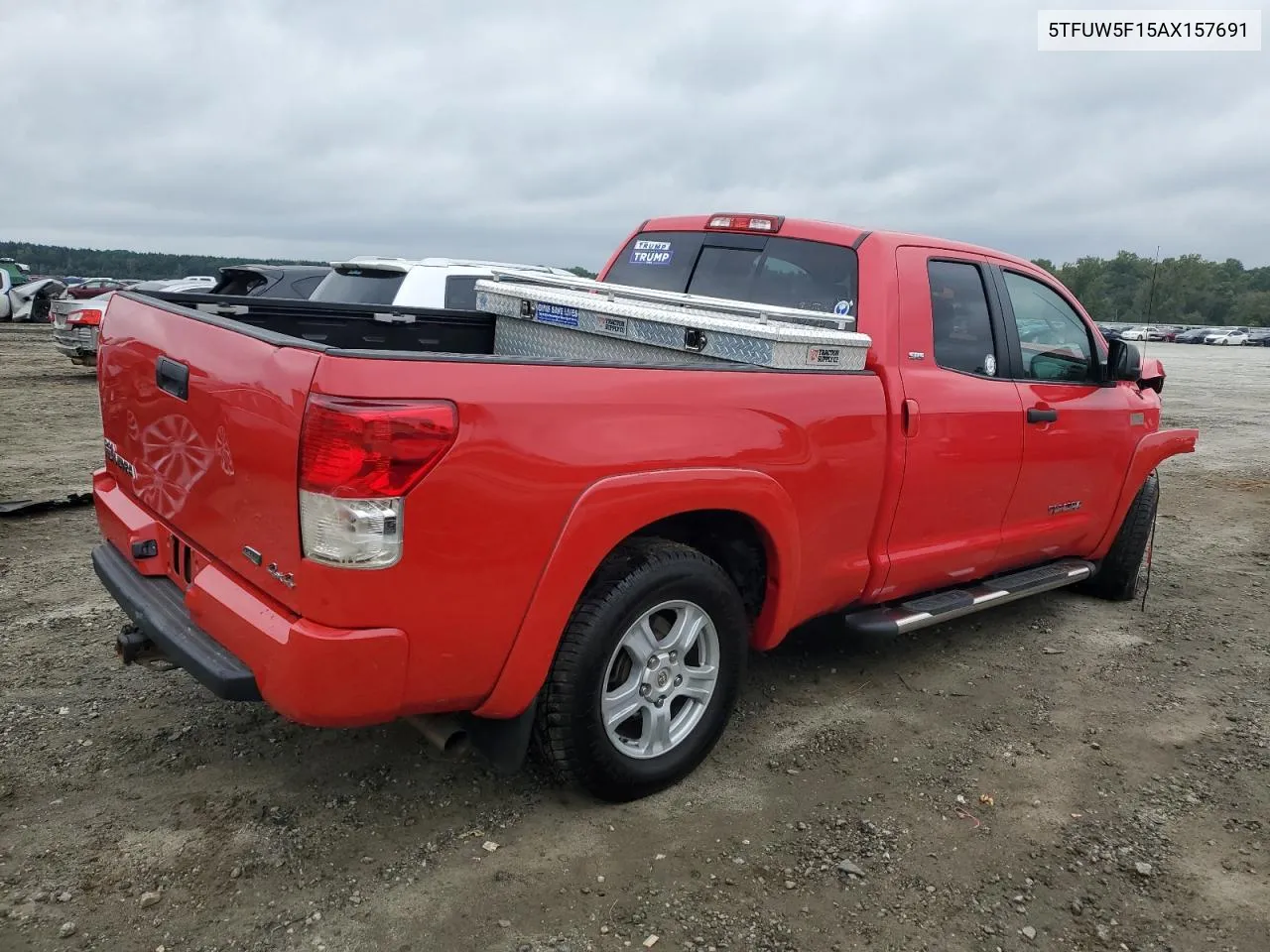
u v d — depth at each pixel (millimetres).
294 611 2418
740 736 3617
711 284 4348
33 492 6918
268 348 2445
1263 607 5492
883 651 4562
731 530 3359
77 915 2439
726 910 2598
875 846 2932
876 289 3723
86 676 3803
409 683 2475
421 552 2379
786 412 3215
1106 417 4793
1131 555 5305
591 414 2672
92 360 14484
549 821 2967
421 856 2756
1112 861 2916
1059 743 3686
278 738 3375
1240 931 2621
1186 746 3699
